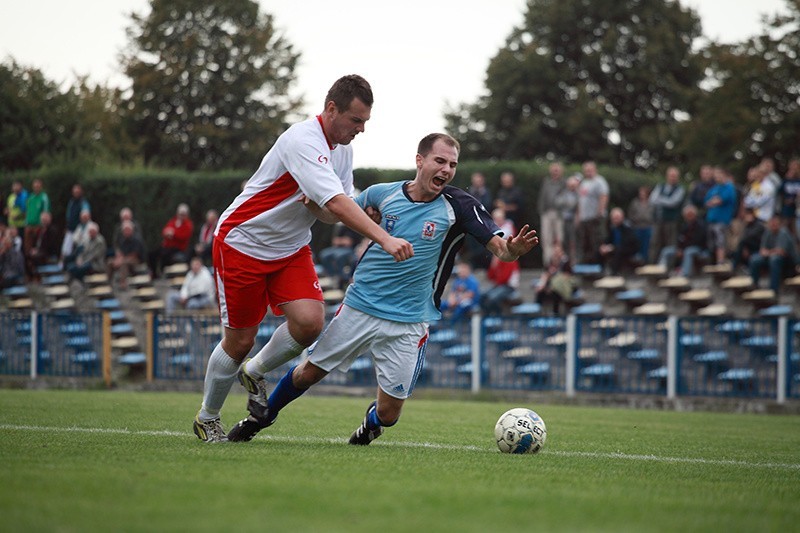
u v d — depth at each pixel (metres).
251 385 18.42
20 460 14.95
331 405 36.28
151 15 132.12
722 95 98.31
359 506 11.21
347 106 16.88
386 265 18.09
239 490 12.12
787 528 11.09
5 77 105.19
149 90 130.25
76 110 107.31
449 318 49.75
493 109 128.00
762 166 57.16
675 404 45.06
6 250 74.56
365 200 18.58
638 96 129.38
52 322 54.00
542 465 16.55
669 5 130.50
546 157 126.88
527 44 129.75
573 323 47.19
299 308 17.56
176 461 14.99
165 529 9.62
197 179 84.06
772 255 54.47
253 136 131.25
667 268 60.66
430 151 17.78
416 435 23.33
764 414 41.81
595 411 38.59
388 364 18.45
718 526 10.97
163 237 80.19
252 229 17.36
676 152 110.88
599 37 129.88
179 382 52.44
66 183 86.75
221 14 132.62
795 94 95.56
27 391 43.44
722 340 45.12
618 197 76.94
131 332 63.56
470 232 18.03
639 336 46.66
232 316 17.86
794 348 43.97
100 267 73.12
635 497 12.96
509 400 48.12
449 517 10.73
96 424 23.77
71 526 9.74
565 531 10.17
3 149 103.50
